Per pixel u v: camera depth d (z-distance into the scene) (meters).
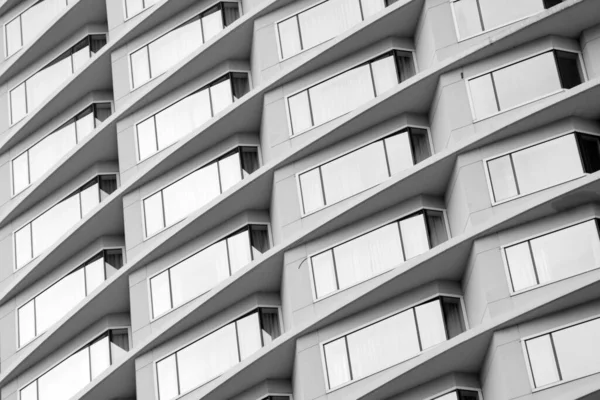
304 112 64.44
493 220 56.62
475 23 61.84
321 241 61.38
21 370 70.69
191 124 68.75
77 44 76.25
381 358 58.06
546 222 56.50
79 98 74.75
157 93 70.06
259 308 62.72
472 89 60.28
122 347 67.56
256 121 66.69
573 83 59.47
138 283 66.50
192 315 63.59
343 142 62.97
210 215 64.94
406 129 61.91
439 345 55.75
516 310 54.56
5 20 79.75
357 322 59.09
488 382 55.41
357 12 65.81
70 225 72.25
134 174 69.12
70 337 69.44
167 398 63.41
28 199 73.81
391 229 60.31
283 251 61.72
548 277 55.56
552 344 54.16
